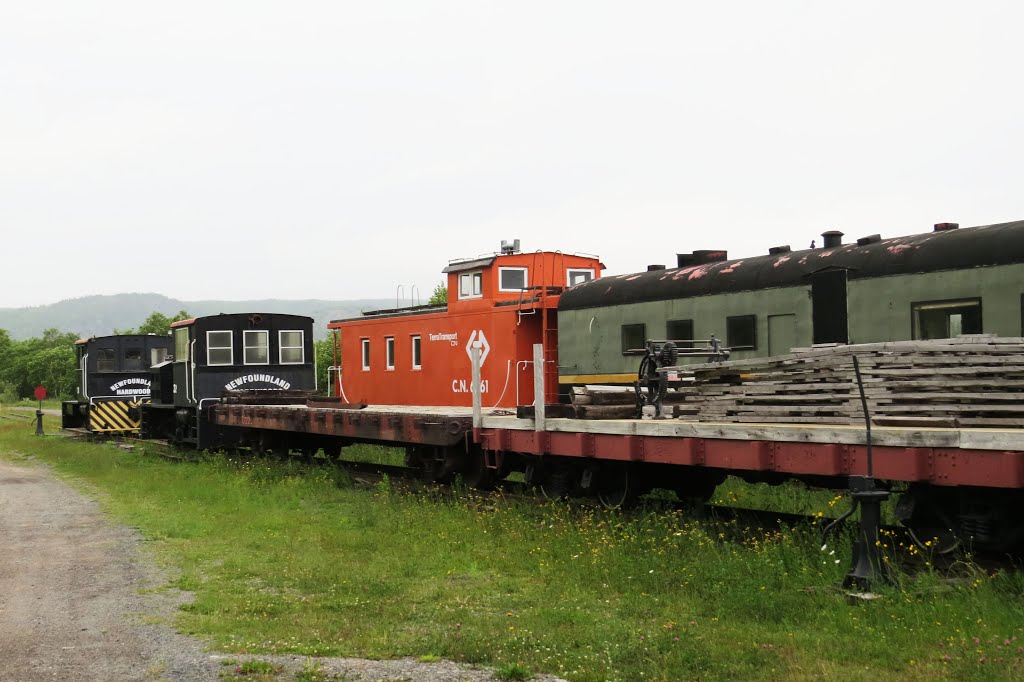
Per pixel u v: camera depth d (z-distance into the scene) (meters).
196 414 23.91
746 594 7.86
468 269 21.67
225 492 15.70
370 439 16.95
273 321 24.72
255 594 8.77
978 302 12.80
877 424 8.63
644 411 12.26
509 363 20.19
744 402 10.05
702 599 8.05
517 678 6.23
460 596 8.53
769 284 15.66
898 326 13.75
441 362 22.12
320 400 19.50
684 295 17.12
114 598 8.74
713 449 9.96
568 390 19.59
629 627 7.30
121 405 32.00
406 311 23.75
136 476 18.81
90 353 32.38
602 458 11.71
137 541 11.69
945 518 8.83
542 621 7.53
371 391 24.72
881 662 6.25
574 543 10.13
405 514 12.66
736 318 16.20
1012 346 8.38
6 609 8.43
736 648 6.66
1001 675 5.82
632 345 18.17
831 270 14.65
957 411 8.23
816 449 8.86
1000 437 7.49
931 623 6.82
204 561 10.41
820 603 7.60
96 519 13.64
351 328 25.61
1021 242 12.40
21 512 14.65
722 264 17.00
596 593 8.45
